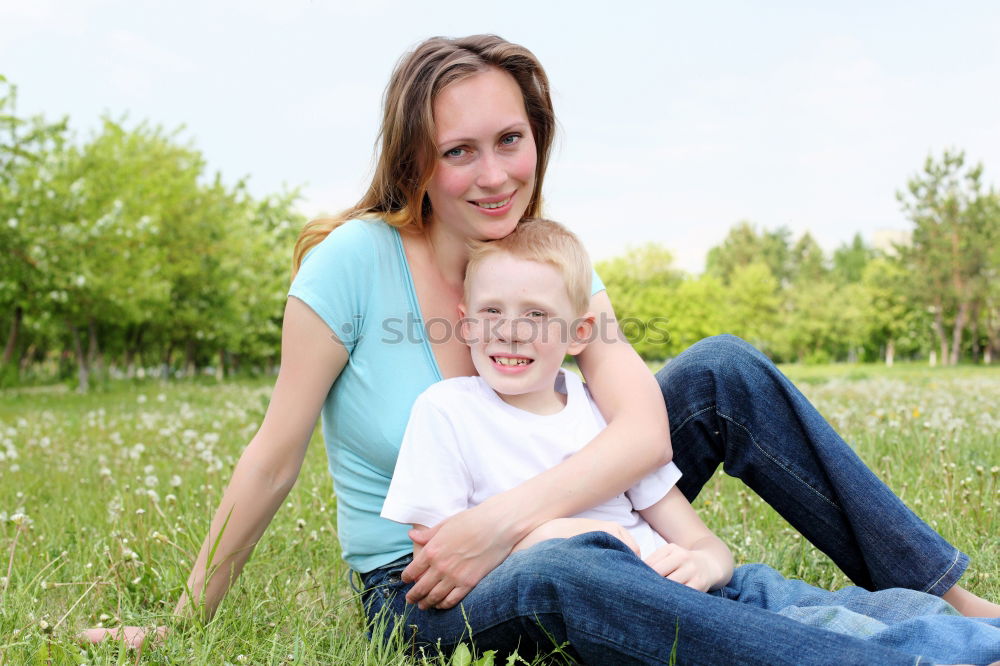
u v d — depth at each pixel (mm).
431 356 2160
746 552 2785
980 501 3180
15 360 25938
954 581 1948
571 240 2111
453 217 2121
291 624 2141
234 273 31656
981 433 5027
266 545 2840
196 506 3309
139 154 28688
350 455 2162
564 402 2170
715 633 1536
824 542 2131
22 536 2977
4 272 19078
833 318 62594
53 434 7707
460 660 1712
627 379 2113
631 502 2111
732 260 86438
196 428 7867
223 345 34344
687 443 2209
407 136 2084
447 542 1843
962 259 58375
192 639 1870
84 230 19297
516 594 1729
